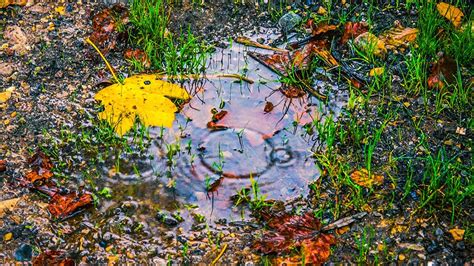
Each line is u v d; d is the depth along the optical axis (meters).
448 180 1.02
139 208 1.02
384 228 0.99
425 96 1.12
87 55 1.19
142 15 1.22
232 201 1.02
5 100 1.13
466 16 1.22
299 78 1.15
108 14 1.24
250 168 1.05
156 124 1.08
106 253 0.98
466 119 1.10
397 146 1.07
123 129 1.08
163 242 0.99
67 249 0.98
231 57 1.19
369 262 0.96
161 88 1.12
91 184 1.04
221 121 1.11
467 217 1.00
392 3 1.26
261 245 0.98
